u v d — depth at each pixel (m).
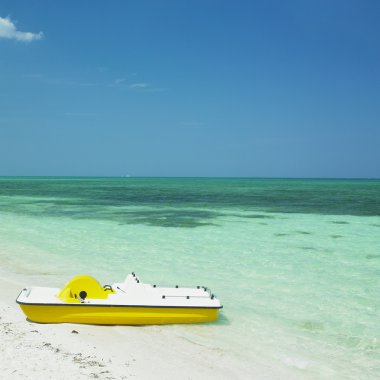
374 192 86.62
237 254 18.47
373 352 8.55
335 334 9.45
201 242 21.42
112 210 38.75
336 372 7.67
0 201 50.47
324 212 37.72
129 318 9.28
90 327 9.10
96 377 6.70
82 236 23.03
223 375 7.34
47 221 29.64
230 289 12.95
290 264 16.56
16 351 7.48
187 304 9.55
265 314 10.70
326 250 19.56
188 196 65.56
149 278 14.18
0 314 9.69
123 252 18.69
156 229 25.97
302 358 8.21
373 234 24.58
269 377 7.38
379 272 15.35
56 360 7.23
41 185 123.38
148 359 7.75
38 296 9.36
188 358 7.95
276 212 37.41
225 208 41.81
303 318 10.45
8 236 22.81
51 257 17.41
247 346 8.67
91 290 9.52
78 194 69.25
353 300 11.98
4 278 13.57
